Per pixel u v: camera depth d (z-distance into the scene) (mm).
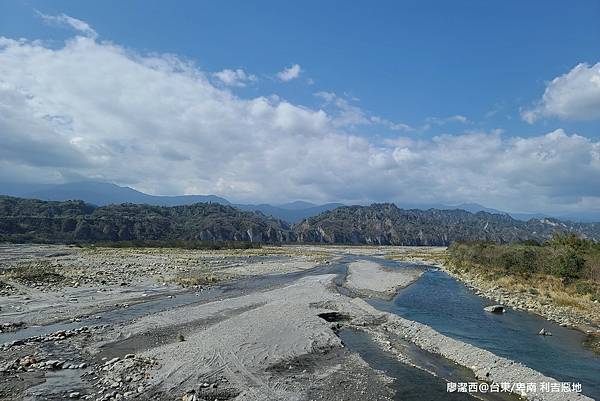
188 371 22359
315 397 20125
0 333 29406
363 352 27641
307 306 39125
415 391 21406
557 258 57438
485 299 48531
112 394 19391
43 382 20859
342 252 146250
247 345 26859
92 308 37625
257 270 71750
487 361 24891
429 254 134250
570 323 35688
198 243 140875
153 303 41125
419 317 38500
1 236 135875
